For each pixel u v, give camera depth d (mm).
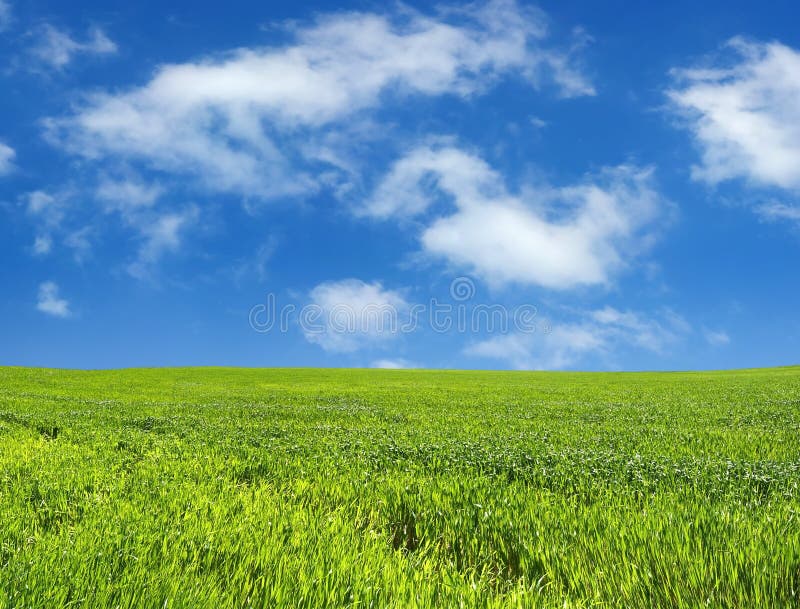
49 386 44000
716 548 5418
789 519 6309
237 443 14008
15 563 5012
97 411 23078
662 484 8609
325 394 37531
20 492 8180
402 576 5156
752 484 8695
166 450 12781
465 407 26281
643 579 4984
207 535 5984
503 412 23578
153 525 6414
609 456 11062
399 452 12133
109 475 9500
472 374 72812
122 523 6484
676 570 5074
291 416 22172
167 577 4824
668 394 34781
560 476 9352
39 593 4340
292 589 4773
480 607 4602
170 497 7914
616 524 6305
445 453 11859
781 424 18141
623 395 34531
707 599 4594
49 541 5770
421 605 4496
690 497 7820
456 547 6449
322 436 15383
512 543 6172
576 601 4727
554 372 78438
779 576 4855
